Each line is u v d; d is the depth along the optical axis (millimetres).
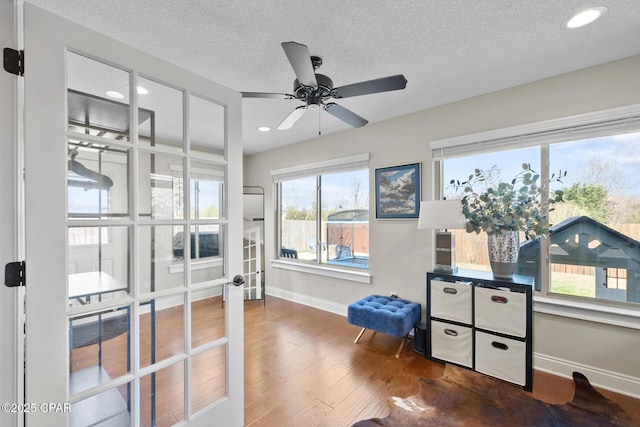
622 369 2000
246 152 4781
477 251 2727
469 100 2648
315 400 1945
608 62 2039
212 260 1566
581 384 1336
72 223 1080
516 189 2465
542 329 2299
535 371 2291
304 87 1759
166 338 1375
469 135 2623
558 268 2328
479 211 2273
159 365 1328
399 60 1995
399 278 3135
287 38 1737
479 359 2213
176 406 1400
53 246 1030
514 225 2141
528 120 2350
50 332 1021
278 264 4453
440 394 1271
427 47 1842
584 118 2117
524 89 2369
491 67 2098
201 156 1509
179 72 1400
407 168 3055
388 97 2623
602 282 2156
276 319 3502
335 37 1732
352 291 3574
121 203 1238
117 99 1240
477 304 2219
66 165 1067
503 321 2102
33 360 984
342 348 2717
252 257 4332
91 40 1125
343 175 3744
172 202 1400
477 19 1574
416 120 2994
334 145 3732
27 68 980
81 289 1128
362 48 1849
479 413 1143
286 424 1725
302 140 4082
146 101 1327
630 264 2057
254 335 3020
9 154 976
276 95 1849
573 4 1458
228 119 1615
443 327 2393
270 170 4602
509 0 1431
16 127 989
